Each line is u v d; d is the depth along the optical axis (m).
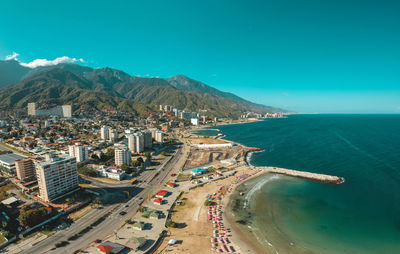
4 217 112.94
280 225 117.44
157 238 100.94
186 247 96.38
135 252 90.88
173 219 118.88
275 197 149.00
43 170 125.19
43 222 107.50
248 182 175.38
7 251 89.50
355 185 166.50
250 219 122.50
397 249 98.75
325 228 114.88
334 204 139.12
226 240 103.00
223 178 183.50
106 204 132.88
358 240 105.06
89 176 178.25
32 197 134.88
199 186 165.75
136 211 125.38
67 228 106.56
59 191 134.88
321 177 181.38
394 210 130.50
